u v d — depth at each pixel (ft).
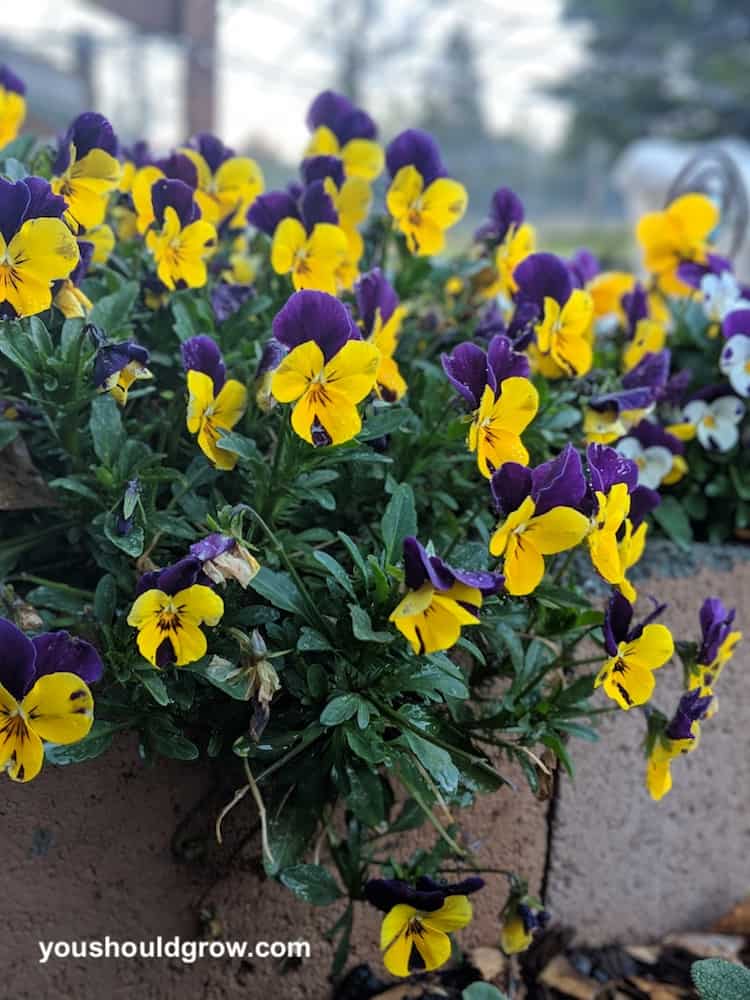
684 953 1.26
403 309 1.18
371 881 0.88
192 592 0.79
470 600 0.77
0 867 0.91
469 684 1.03
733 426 1.24
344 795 0.88
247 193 1.17
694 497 1.28
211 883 0.99
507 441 0.86
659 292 1.44
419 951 0.89
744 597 1.25
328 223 1.03
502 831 1.15
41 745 0.76
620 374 1.28
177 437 1.00
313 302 0.81
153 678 0.83
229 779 0.96
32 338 0.90
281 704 0.93
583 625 0.95
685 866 1.29
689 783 1.26
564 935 1.21
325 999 1.08
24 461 0.96
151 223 0.98
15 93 1.25
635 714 1.20
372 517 1.04
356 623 0.80
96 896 0.95
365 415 0.94
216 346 0.92
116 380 0.88
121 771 0.93
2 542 0.96
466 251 1.30
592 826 1.21
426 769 0.86
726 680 1.26
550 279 1.03
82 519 0.97
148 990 0.99
